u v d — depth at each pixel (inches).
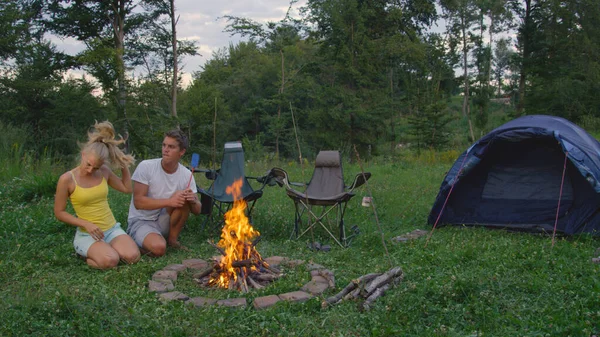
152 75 755.4
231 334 117.6
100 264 165.3
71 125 791.1
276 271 166.4
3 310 120.8
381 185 377.1
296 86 971.9
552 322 121.3
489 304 132.5
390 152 888.3
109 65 652.1
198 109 670.5
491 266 167.6
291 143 986.7
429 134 852.0
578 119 1044.5
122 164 182.2
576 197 238.5
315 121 851.4
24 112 788.0
